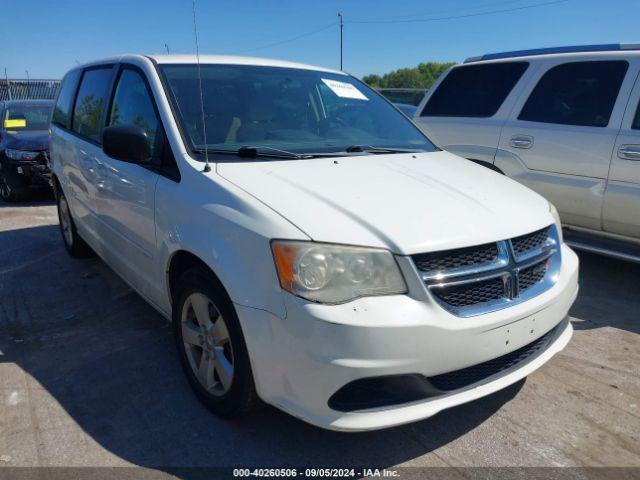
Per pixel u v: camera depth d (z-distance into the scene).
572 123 4.98
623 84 4.74
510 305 2.54
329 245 2.30
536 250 2.77
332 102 4.00
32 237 6.56
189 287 2.88
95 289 4.76
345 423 2.29
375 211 2.52
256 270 2.40
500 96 5.59
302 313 2.25
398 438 2.77
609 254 4.57
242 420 2.86
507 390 3.21
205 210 2.70
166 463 2.59
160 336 3.86
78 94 5.00
